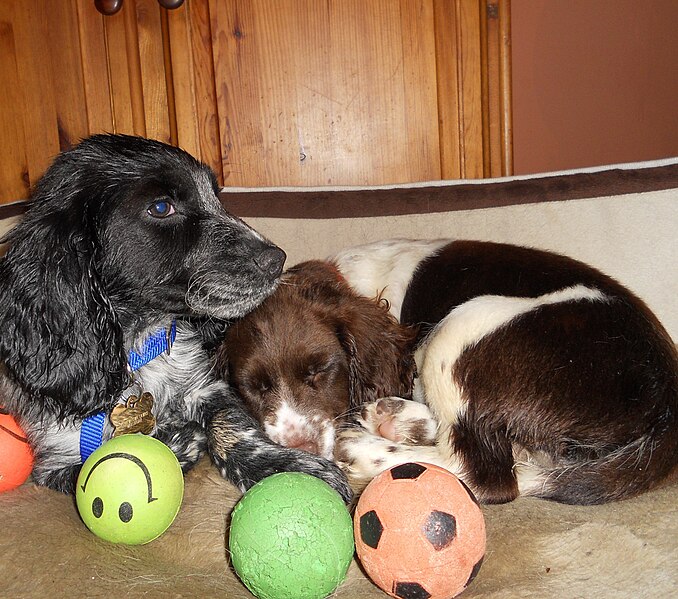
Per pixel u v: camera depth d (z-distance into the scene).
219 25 1.02
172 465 0.47
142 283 0.57
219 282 0.57
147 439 0.48
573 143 1.12
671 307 0.79
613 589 0.41
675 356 0.57
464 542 0.39
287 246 0.85
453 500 0.40
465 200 0.82
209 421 0.59
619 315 0.56
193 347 0.65
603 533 0.46
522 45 1.08
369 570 0.40
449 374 0.57
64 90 1.04
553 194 0.81
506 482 0.53
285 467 0.53
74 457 0.57
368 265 0.72
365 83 1.04
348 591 0.42
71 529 0.49
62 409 0.57
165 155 0.58
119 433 0.56
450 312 0.61
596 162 1.13
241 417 0.58
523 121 1.11
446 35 1.03
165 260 0.56
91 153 0.58
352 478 0.57
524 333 0.55
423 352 0.63
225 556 0.46
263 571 0.38
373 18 1.03
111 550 0.46
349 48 1.03
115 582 0.43
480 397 0.55
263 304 0.63
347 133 1.06
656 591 0.41
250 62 1.03
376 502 0.40
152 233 0.56
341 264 0.72
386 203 0.84
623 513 0.49
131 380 0.60
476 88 1.04
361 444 0.58
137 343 0.60
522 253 0.65
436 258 0.69
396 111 1.05
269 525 0.39
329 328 0.63
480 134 1.06
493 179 0.84
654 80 1.11
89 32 1.02
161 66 1.03
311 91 1.05
